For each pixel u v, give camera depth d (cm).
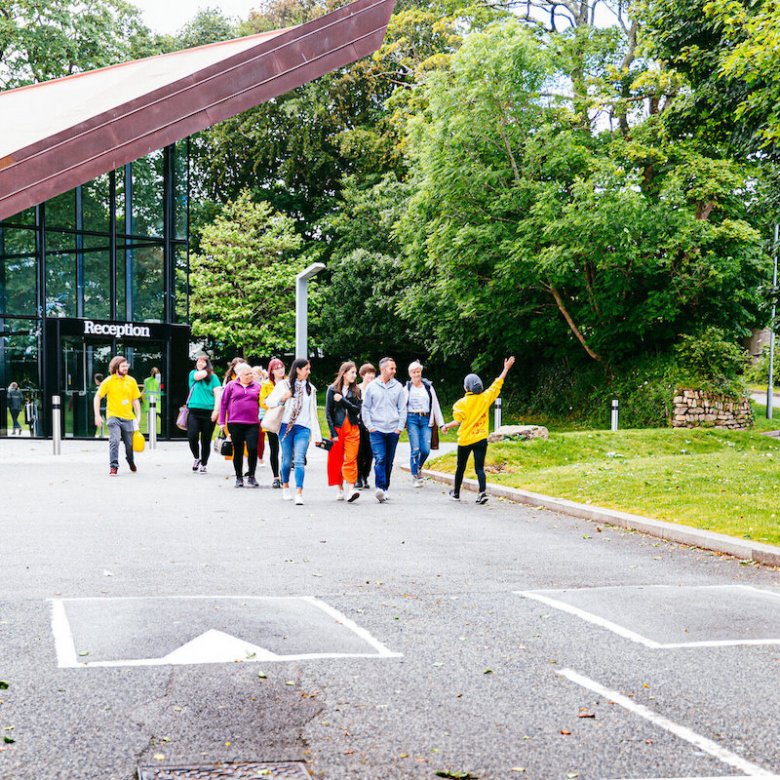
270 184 5075
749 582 831
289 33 2244
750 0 1819
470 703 489
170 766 402
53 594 731
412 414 1554
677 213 2931
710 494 1262
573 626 655
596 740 441
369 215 4425
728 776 403
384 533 1074
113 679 518
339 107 4647
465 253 3198
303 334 2231
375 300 4275
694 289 3011
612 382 3281
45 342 2670
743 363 3247
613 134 3281
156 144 2080
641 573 863
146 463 1942
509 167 3256
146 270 2856
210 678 521
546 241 3048
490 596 750
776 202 2061
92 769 398
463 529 1119
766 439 2362
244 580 799
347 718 464
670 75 2377
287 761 411
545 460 1853
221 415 1521
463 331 3622
